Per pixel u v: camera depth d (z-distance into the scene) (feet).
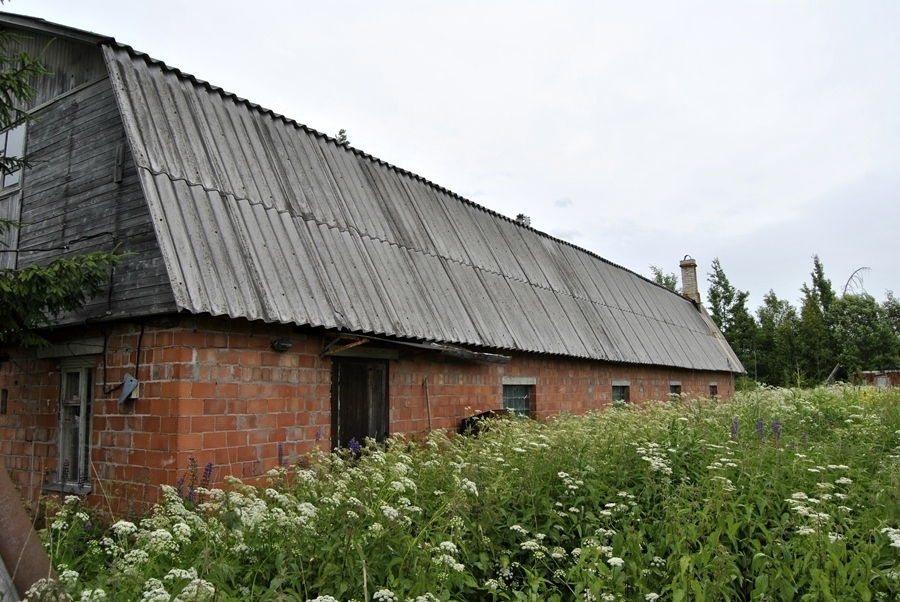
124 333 21.07
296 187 27.32
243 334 21.04
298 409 22.66
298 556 11.65
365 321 24.79
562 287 46.73
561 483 17.29
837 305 110.73
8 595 9.35
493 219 45.91
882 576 11.75
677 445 20.21
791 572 12.25
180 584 10.00
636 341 51.98
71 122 24.99
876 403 38.04
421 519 14.90
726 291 116.67
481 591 13.46
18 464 25.49
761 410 32.04
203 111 25.30
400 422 27.86
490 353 32.91
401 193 35.83
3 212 27.53
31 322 20.51
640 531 14.29
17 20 25.84
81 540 16.72
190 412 19.25
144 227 20.94
